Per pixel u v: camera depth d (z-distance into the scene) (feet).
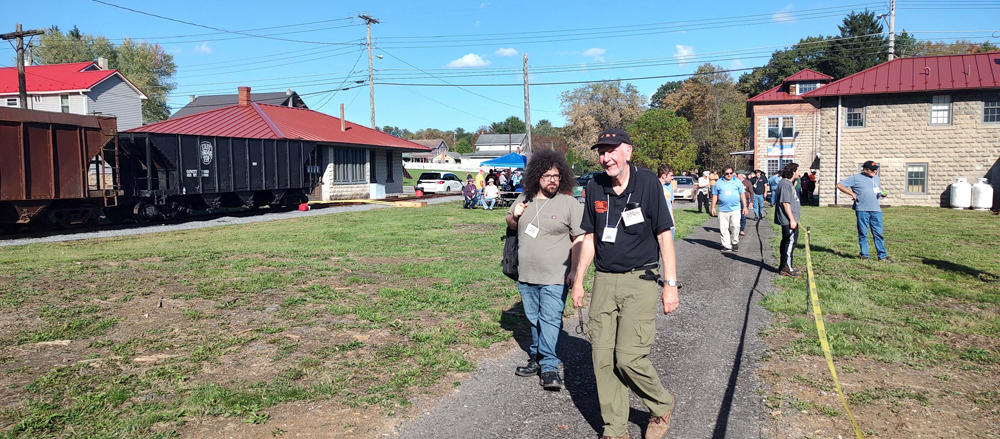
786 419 12.94
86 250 37.06
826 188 91.97
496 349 17.78
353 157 99.30
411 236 45.16
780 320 21.18
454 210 74.23
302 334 18.61
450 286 25.86
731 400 14.07
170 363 15.76
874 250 38.58
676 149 166.91
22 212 47.34
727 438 12.12
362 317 20.53
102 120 52.70
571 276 14.55
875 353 17.04
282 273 28.68
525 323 20.38
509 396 14.34
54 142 48.85
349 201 90.17
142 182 57.62
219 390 13.78
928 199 87.25
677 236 47.93
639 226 11.48
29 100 119.44
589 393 14.65
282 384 14.35
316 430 12.17
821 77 140.77
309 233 47.24
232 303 22.41
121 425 11.96
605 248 11.72
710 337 19.30
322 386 14.26
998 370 15.72
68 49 178.91
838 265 32.32
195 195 63.31
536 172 14.88
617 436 11.69
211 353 16.60
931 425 12.48
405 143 120.67
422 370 15.67
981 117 84.23
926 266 31.76
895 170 88.63
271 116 94.32
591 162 232.94
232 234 46.60
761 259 35.88
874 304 23.15
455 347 17.74
